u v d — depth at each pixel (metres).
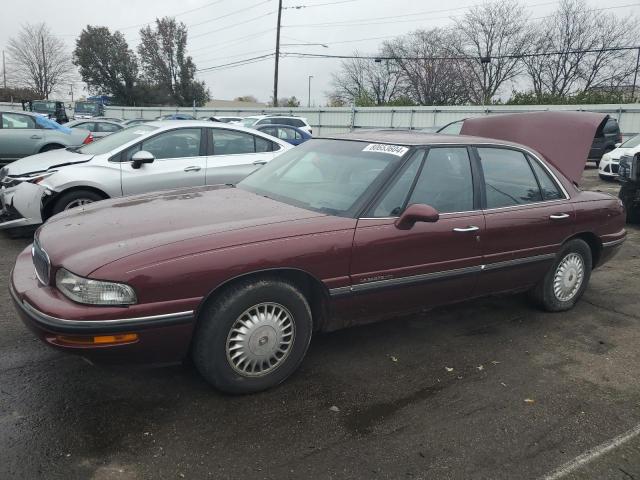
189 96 65.31
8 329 3.92
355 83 58.31
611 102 27.38
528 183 4.29
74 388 3.15
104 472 2.44
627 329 4.41
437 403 3.15
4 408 2.92
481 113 25.23
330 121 31.53
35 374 3.29
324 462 2.57
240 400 3.10
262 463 2.55
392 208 3.49
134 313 2.68
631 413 3.12
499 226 3.93
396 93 54.53
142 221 3.21
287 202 3.66
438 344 3.98
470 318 4.52
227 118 22.81
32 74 62.97
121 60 64.00
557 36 45.25
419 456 2.65
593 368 3.68
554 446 2.78
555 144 5.10
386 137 4.04
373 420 2.95
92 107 42.59
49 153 7.25
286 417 2.94
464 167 3.91
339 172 3.79
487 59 34.66
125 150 6.42
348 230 3.26
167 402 3.04
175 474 2.45
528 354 3.87
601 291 5.40
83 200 6.20
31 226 6.27
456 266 3.75
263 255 2.96
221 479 2.43
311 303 3.43
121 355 2.75
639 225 8.93
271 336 3.12
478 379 3.46
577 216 4.45
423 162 3.71
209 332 2.91
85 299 2.66
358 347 3.87
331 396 3.18
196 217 3.27
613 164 13.82
